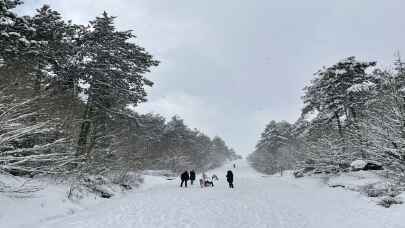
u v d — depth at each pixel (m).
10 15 15.30
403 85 17.73
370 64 27.94
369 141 18.89
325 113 29.48
